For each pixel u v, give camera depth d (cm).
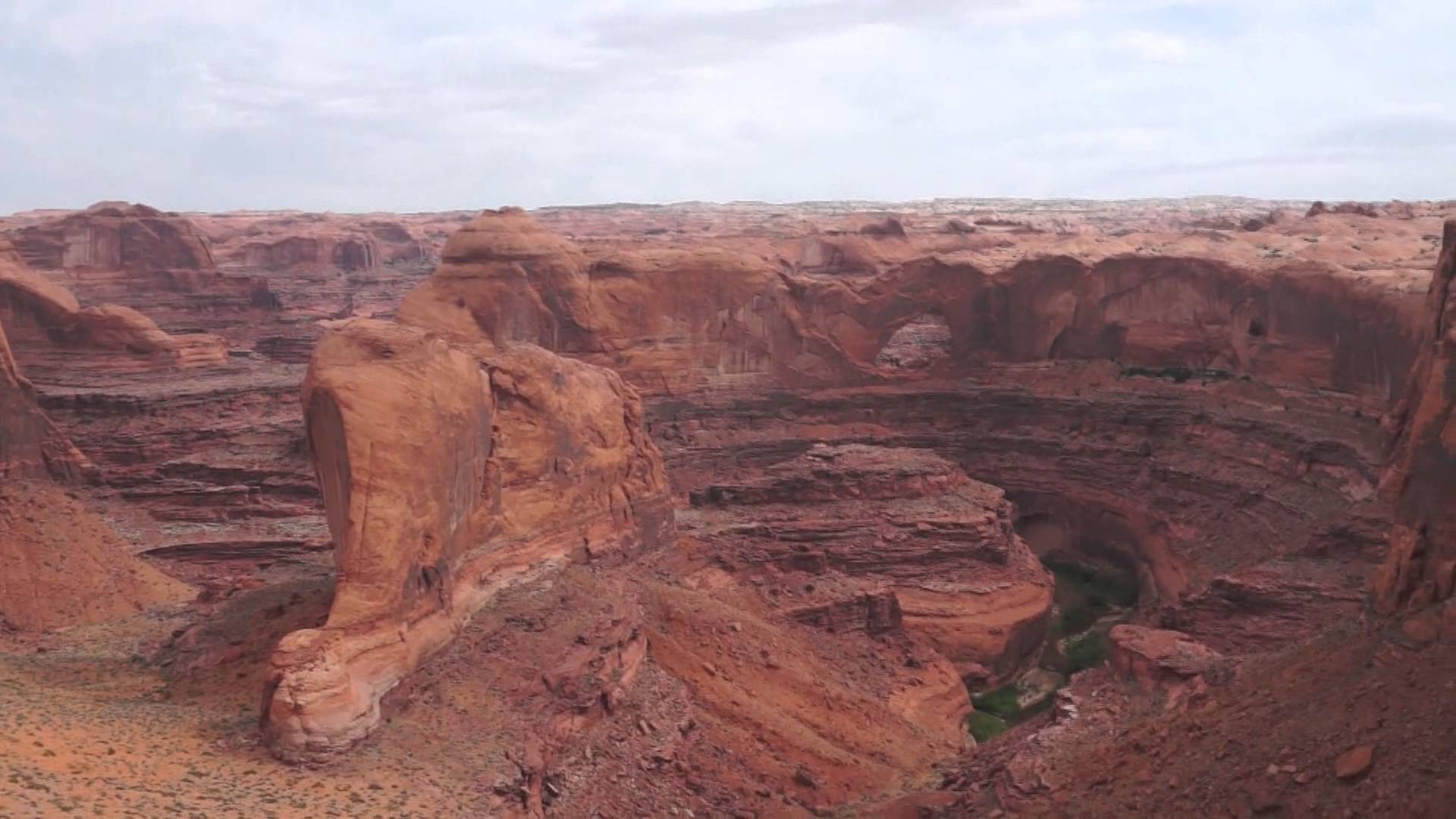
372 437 3384
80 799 2591
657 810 3531
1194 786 3047
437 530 3631
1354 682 3078
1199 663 3856
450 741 3291
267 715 3116
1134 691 3941
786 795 3881
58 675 3891
